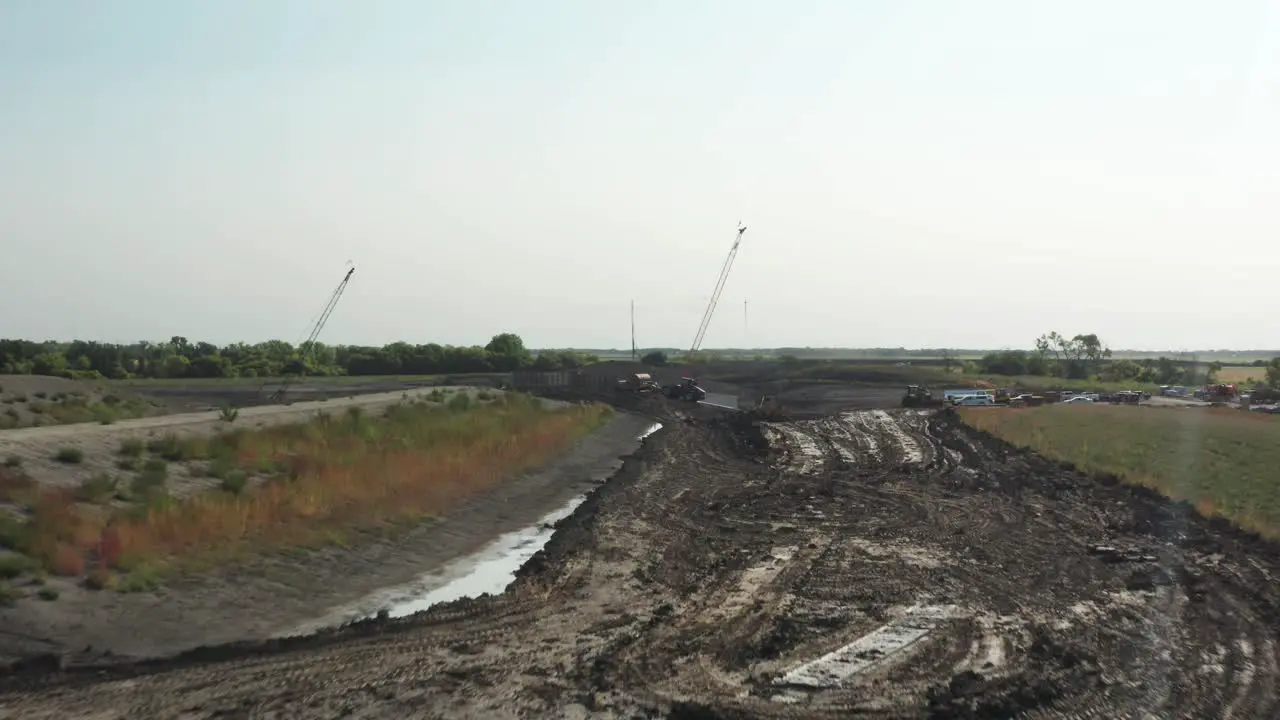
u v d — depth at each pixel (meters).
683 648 19.22
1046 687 16.75
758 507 39.22
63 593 19.33
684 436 68.44
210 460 33.56
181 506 25.95
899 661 18.52
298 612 21.78
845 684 17.03
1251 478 42.47
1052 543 31.27
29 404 56.25
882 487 45.00
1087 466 47.69
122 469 29.77
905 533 33.31
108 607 19.34
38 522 22.02
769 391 115.88
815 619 21.70
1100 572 26.88
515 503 38.28
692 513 37.72
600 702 15.88
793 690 16.69
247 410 55.22
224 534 25.27
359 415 49.72
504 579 26.48
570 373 125.06
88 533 22.50
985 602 23.44
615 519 35.84
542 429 59.41
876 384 128.75
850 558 29.00
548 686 16.66
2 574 19.41
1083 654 18.80
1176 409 88.88
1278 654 18.92
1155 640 19.95
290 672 17.19
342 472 34.12
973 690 16.64
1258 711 15.65
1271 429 65.06
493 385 120.00
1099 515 36.44
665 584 25.42
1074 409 87.81
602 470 51.09
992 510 38.12
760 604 23.17
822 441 65.44
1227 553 29.00
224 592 21.77
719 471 51.38
